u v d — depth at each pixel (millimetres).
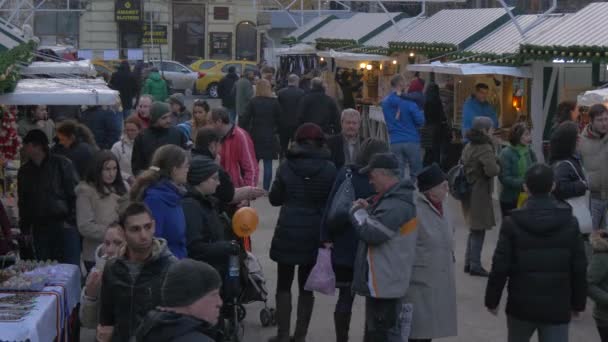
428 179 7988
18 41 12133
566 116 14359
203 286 4758
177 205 7590
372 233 7797
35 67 11766
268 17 55438
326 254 8977
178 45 62844
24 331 6852
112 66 47438
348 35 31125
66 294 8172
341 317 9133
